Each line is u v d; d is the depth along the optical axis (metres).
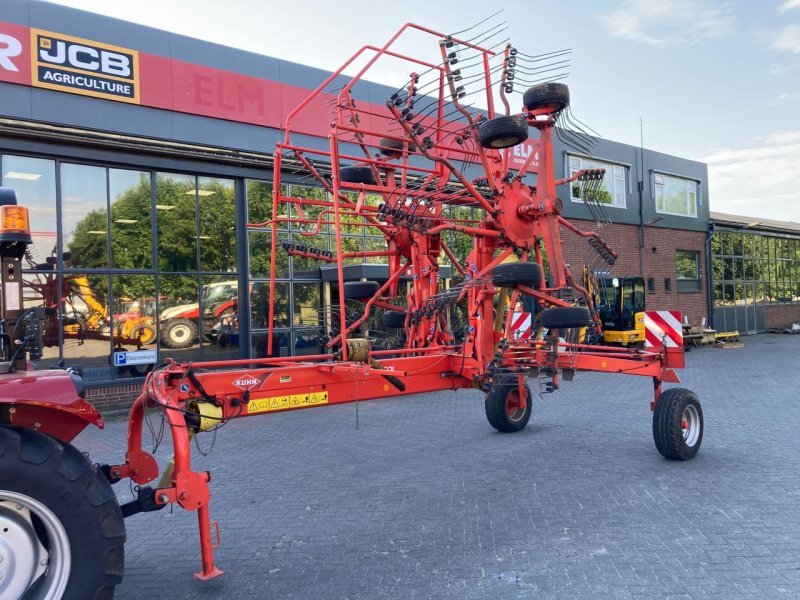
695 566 4.18
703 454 7.15
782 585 3.86
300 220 6.82
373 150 14.63
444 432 9.04
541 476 6.48
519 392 8.80
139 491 3.86
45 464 3.01
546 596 3.84
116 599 4.02
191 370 4.34
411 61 6.65
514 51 7.03
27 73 10.45
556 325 6.42
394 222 7.11
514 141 6.15
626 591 3.86
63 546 3.06
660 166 25.02
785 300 33.34
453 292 6.78
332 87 14.20
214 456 7.99
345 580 4.21
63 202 11.16
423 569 4.33
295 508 5.80
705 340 24.25
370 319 9.60
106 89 11.27
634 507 5.41
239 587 4.16
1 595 3.01
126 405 11.64
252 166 13.22
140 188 12.04
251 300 13.42
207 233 12.91
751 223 29.81
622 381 14.02
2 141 10.33
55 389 3.21
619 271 23.09
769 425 8.67
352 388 5.34
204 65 12.46
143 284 12.06
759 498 5.53
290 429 9.68
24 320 3.52
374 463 7.36
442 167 7.67
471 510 5.52
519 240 7.06
